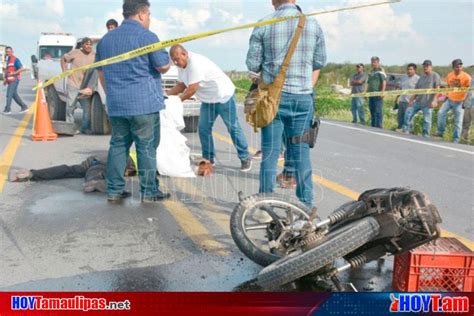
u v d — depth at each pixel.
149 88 4.98
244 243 3.57
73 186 5.83
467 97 10.23
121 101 4.91
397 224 2.86
